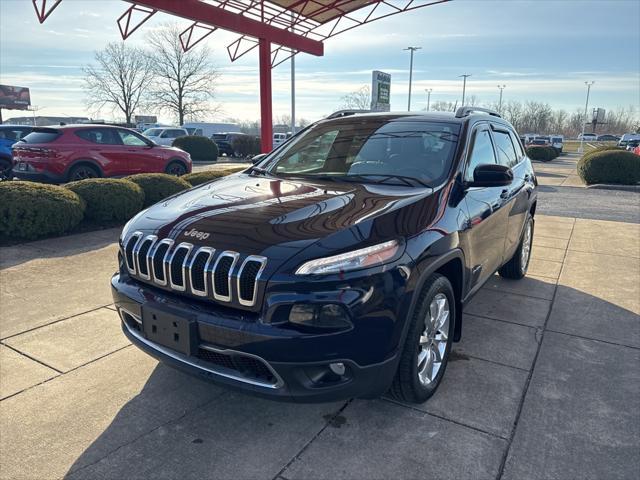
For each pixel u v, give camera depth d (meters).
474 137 3.76
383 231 2.55
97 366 3.34
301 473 2.36
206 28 15.10
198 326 2.41
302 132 4.36
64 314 4.19
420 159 3.47
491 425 2.74
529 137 57.00
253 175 3.82
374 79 21.95
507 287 5.14
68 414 2.80
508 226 4.34
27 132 14.79
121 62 58.16
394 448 2.54
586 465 2.42
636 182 15.84
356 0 14.71
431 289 2.74
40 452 2.48
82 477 2.32
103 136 11.89
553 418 2.80
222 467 2.39
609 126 119.38
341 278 2.29
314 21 16.69
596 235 7.87
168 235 2.65
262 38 14.76
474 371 3.33
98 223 7.81
